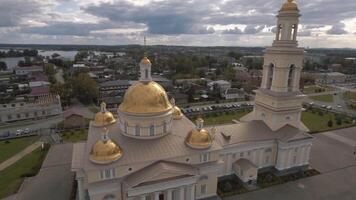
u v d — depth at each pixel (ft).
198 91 465.47
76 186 168.76
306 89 549.54
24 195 160.25
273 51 182.39
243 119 224.12
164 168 131.34
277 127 188.24
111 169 130.72
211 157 150.10
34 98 385.29
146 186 127.95
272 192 165.17
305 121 319.27
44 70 630.33
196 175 138.82
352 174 189.98
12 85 492.13
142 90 153.38
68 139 250.78
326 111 366.63
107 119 178.60
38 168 191.01
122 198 136.26
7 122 308.19
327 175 187.83
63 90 401.08
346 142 252.62
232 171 180.04
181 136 159.43
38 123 304.30
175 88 488.44
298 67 182.50
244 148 177.68
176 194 142.92
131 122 152.15
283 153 182.60
